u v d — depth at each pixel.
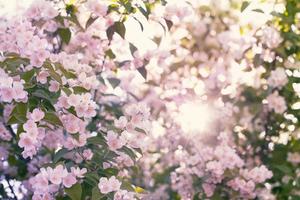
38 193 1.58
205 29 2.42
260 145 2.21
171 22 1.94
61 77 1.64
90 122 1.94
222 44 2.36
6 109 1.80
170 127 2.27
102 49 2.00
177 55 2.35
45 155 1.97
